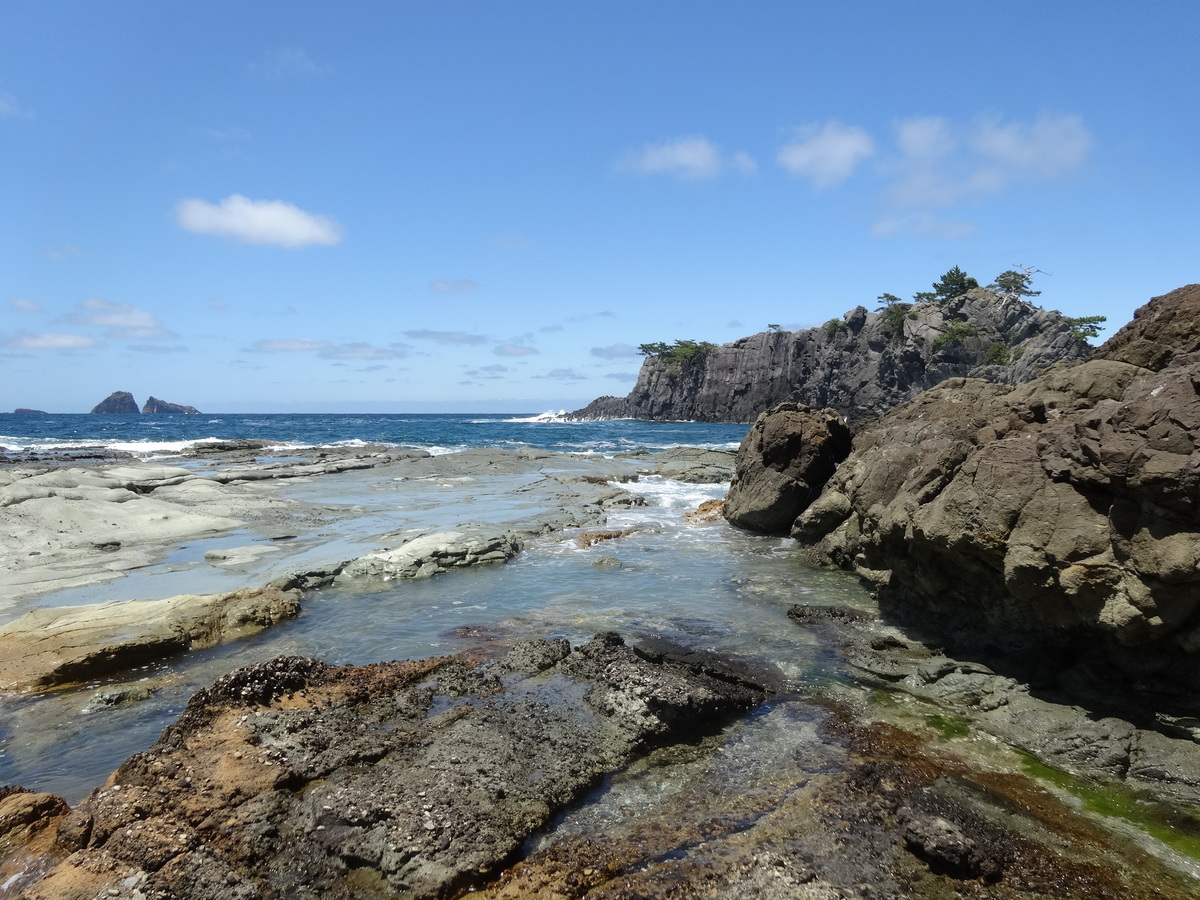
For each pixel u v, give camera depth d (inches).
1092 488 308.8
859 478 515.5
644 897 205.9
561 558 639.8
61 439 2234.3
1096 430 301.3
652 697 305.4
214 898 203.9
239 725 284.7
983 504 346.6
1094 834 239.5
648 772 276.4
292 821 234.5
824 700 342.3
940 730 312.8
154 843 219.9
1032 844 233.1
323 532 725.3
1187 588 267.4
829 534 617.9
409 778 253.9
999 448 356.8
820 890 208.5
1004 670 350.6
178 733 278.7
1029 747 294.7
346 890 211.6
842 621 450.9
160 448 1716.3
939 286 4101.9
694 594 520.7
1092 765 279.3
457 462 1397.6
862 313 4291.3
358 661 388.5
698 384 5359.3
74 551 616.7
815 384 4345.5
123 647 379.6
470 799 244.1
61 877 207.3
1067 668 333.1
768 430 772.0
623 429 3816.4
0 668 357.4
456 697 331.3
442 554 597.6
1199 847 233.1
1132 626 283.3
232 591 466.9
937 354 3587.6
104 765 284.7
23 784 270.4
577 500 956.6
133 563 584.7
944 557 397.7
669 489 1136.2
